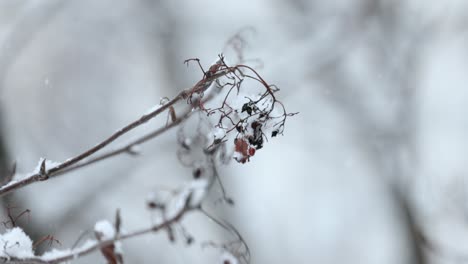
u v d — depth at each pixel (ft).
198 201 9.89
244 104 8.35
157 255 29.19
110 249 9.62
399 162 35.91
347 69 39.73
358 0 37.91
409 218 32.73
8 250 8.67
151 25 41.32
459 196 24.26
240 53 10.02
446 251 23.84
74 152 33.01
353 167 40.98
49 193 24.35
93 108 36.04
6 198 10.66
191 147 10.05
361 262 39.55
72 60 36.58
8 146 20.42
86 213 26.40
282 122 8.43
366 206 40.63
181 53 41.75
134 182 31.07
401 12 37.86
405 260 34.50
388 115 37.91
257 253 37.06
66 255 9.06
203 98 8.93
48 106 32.94
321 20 38.42
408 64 37.88
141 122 8.33
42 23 26.91
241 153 8.37
